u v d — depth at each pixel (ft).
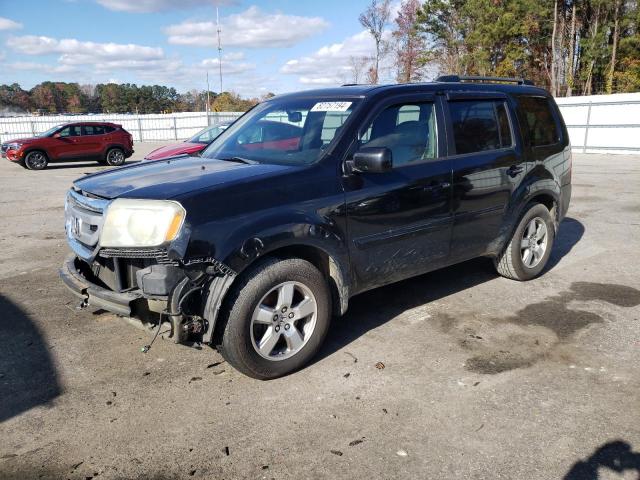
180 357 12.68
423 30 150.20
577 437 9.48
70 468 8.81
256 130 14.75
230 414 10.29
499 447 9.21
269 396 10.92
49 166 66.13
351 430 9.74
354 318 14.96
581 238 23.95
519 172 16.38
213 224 10.30
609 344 13.19
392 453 9.09
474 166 14.89
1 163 69.56
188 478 8.54
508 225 16.43
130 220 10.37
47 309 15.70
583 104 68.74
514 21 136.77
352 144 12.55
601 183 41.04
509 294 16.75
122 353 12.89
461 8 144.87
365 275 12.98
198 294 10.57
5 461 8.98
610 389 11.09
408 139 13.74
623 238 23.85
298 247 11.76
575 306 15.71
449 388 11.16
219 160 13.69
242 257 10.48
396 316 15.06
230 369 12.08
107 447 9.34
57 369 12.10
